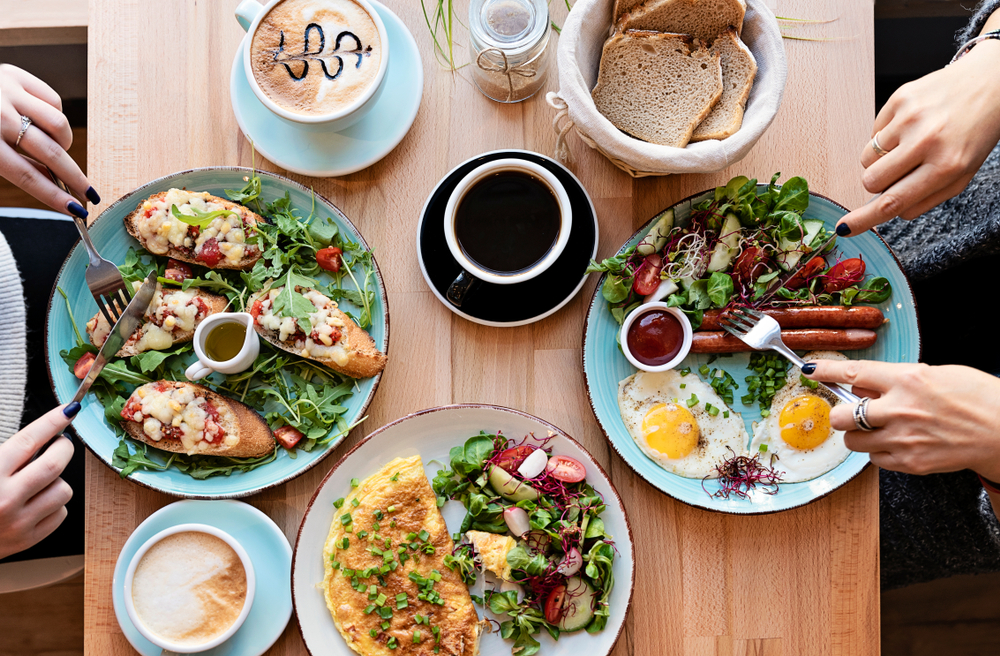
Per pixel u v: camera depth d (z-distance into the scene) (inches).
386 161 31.9
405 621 29.9
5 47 34.7
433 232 30.8
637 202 31.8
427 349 31.6
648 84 30.1
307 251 31.5
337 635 30.2
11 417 33.0
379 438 30.2
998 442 26.2
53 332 30.6
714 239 30.8
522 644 29.9
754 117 29.0
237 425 30.1
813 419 30.4
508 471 30.0
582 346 30.6
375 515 29.9
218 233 30.5
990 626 41.8
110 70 31.8
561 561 29.6
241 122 31.2
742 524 31.0
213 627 29.9
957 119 26.5
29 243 34.3
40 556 34.1
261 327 30.4
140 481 29.9
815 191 31.7
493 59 29.6
